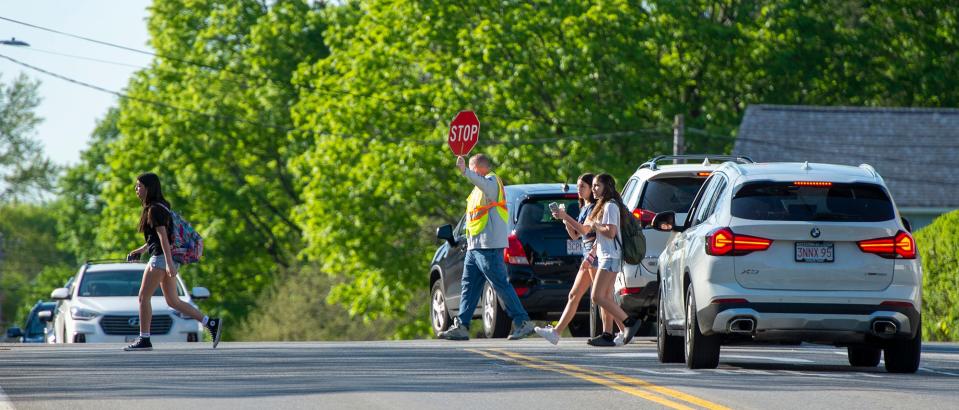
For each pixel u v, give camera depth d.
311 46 151.50
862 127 123.25
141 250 44.91
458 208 124.00
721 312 32.66
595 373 33.00
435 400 26.75
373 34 126.50
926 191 116.44
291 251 157.50
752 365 36.47
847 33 132.25
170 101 154.62
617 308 43.41
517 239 51.28
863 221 32.94
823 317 32.56
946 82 137.25
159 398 27.06
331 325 140.88
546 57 118.75
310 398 27.11
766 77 128.75
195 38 157.38
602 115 117.69
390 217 124.00
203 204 152.75
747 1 129.00
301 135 143.25
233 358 39.38
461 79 120.50
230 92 152.38
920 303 33.12
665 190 45.16
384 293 125.31
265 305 143.50
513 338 47.62
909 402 26.48
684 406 25.61
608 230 42.53
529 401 26.53
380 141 124.44
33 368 35.41
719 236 32.97
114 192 154.50
